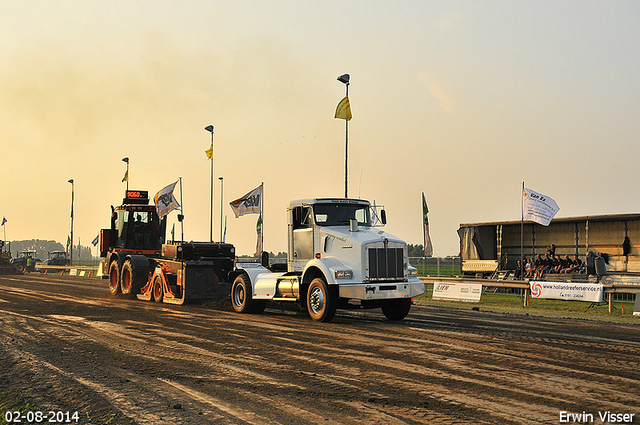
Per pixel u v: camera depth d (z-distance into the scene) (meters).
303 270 14.47
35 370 8.04
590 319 15.17
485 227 31.19
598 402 6.26
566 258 26.39
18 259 58.12
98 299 20.53
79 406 6.25
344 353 9.25
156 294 19.67
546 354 9.12
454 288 21.84
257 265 16.72
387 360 8.63
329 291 13.47
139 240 22.44
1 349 9.73
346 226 14.44
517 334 11.52
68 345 10.15
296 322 13.66
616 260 26.50
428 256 27.86
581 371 7.82
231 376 7.61
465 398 6.44
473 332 11.81
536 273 26.20
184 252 18.56
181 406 6.19
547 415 5.79
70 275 46.84
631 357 8.90
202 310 16.70
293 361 8.59
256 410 6.04
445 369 7.97
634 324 14.08
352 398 6.46
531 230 30.41
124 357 8.99
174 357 8.98
